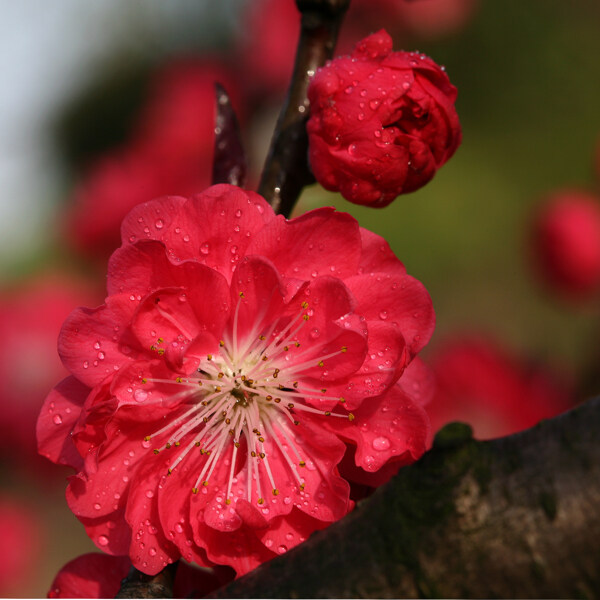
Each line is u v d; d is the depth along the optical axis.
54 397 0.36
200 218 0.36
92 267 0.73
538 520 0.34
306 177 0.38
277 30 0.81
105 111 0.87
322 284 0.36
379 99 0.36
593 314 0.65
